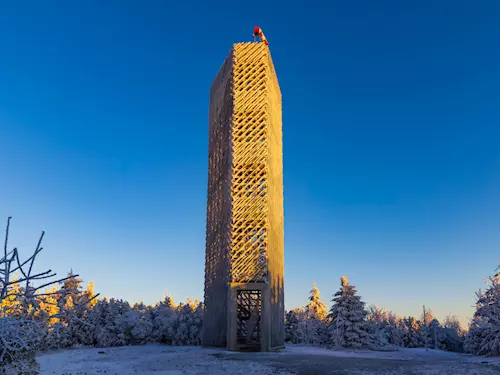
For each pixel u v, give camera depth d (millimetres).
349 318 42219
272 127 36312
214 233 37156
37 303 4766
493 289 31625
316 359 22641
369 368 18156
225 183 34531
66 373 18234
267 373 17047
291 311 64188
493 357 26344
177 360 22891
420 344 67000
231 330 29578
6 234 4398
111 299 58750
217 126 39906
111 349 40844
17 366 5789
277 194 37656
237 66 35406
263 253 30719
